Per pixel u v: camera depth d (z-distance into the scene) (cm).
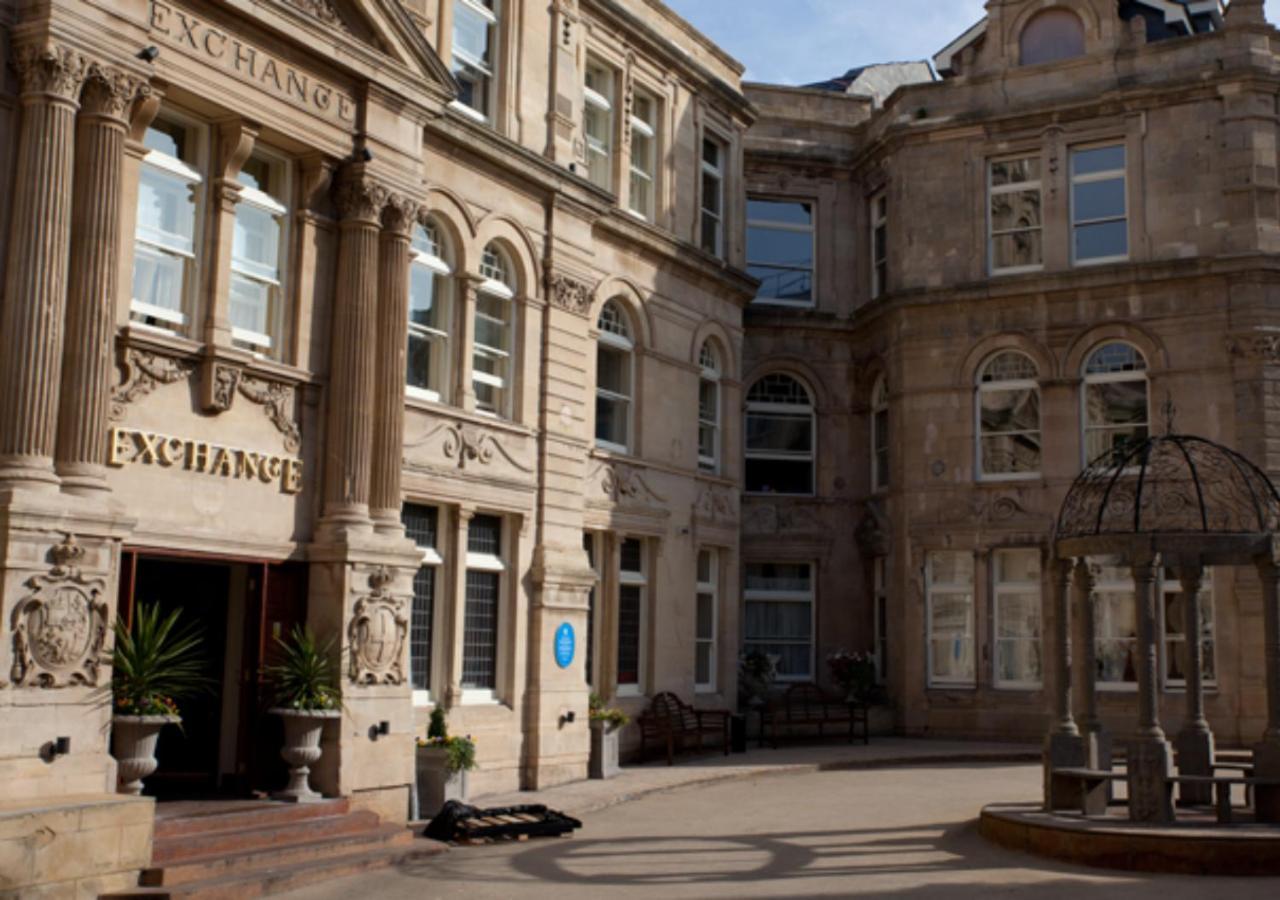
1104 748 1642
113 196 1324
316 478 1612
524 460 2033
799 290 3131
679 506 2494
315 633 1559
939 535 2777
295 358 1598
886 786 2052
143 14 1366
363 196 1652
